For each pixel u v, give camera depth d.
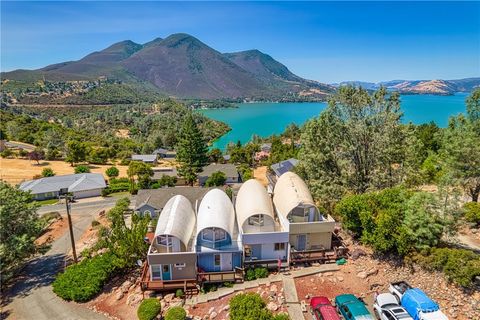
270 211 34.16
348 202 34.03
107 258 34.03
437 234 28.77
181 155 87.62
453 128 45.78
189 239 31.59
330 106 42.66
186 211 34.38
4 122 149.38
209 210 32.56
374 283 28.50
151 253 29.72
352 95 41.53
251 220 32.38
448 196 29.83
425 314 22.42
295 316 25.39
